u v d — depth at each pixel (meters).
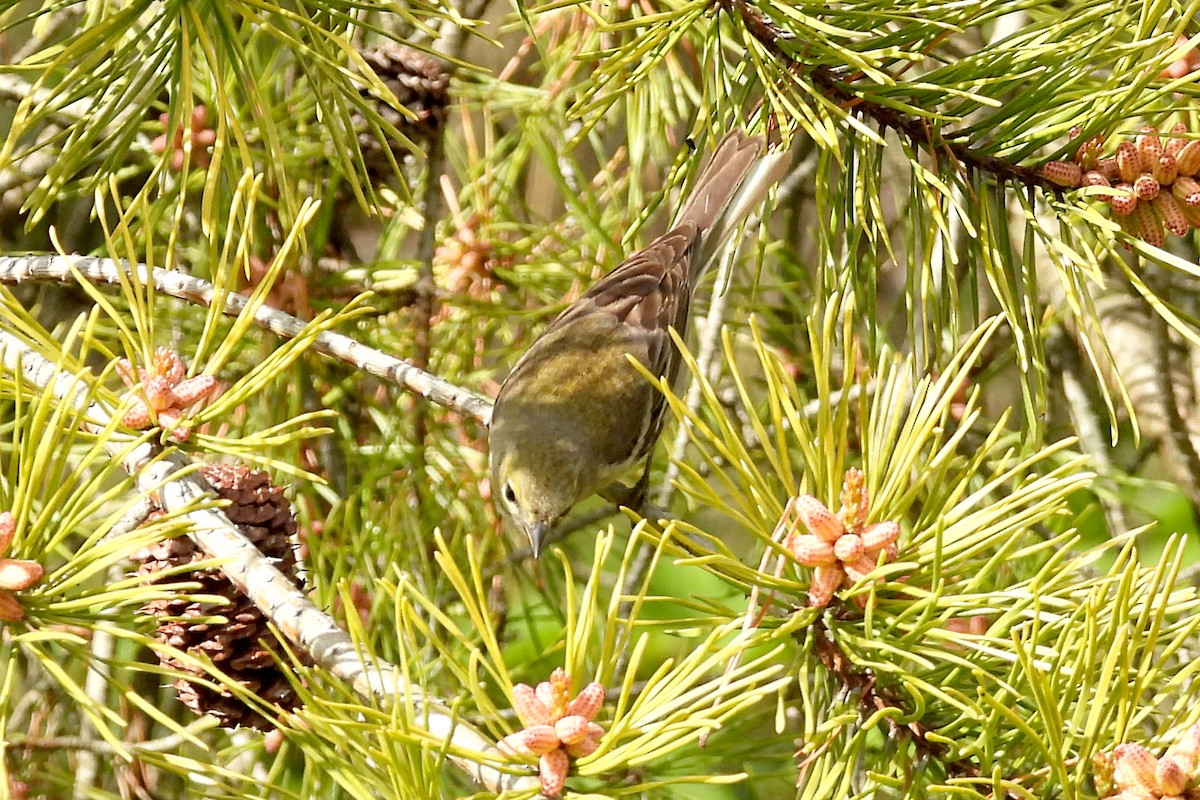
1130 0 2.63
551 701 2.46
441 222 3.50
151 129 3.01
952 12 2.62
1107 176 2.62
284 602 2.52
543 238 3.49
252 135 2.99
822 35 2.62
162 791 3.10
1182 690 2.51
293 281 2.98
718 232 3.11
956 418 3.41
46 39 3.11
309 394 3.06
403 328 3.26
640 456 2.86
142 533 2.48
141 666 2.47
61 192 2.70
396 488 3.03
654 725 2.46
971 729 2.51
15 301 2.54
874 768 2.52
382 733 2.45
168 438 2.54
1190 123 2.71
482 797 2.45
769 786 3.18
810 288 3.67
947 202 2.64
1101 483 3.25
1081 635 2.49
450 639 2.95
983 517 2.51
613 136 3.81
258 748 2.79
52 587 2.49
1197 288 3.39
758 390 3.76
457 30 3.28
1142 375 3.32
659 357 2.89
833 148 2.59
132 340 2.54
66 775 3.07
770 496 2.50
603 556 2.46
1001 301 2.61
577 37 3.32
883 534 2.49
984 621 2.75
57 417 2.49
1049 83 2.62
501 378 3.51
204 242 3.07
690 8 2.64
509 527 3.29
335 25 2.67
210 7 2.59
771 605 2.53
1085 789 2.55
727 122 2.70
